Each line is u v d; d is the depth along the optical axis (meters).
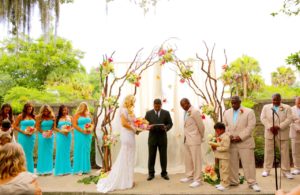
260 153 7.79
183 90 7.45
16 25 8.23
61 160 7.12
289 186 5.70
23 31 8.47
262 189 5.54
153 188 5.87
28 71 14.63
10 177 2.45
